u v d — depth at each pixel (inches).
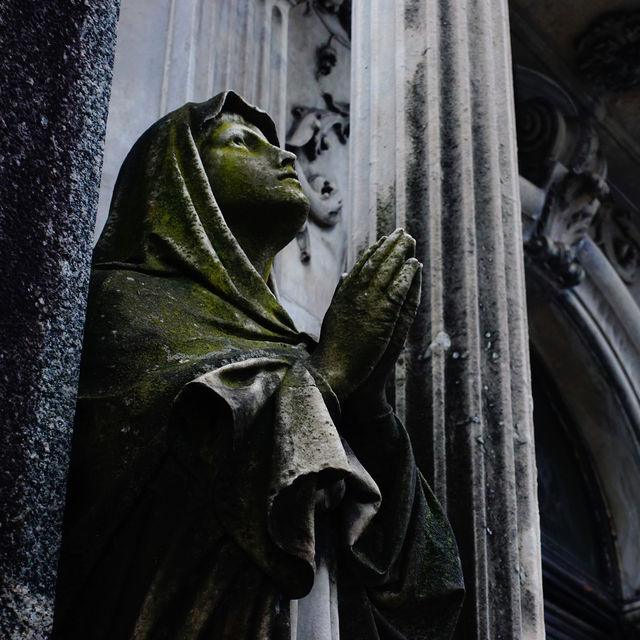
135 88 122.2
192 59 125.5
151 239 74.0
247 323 71.1
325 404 63.0
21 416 55.5
